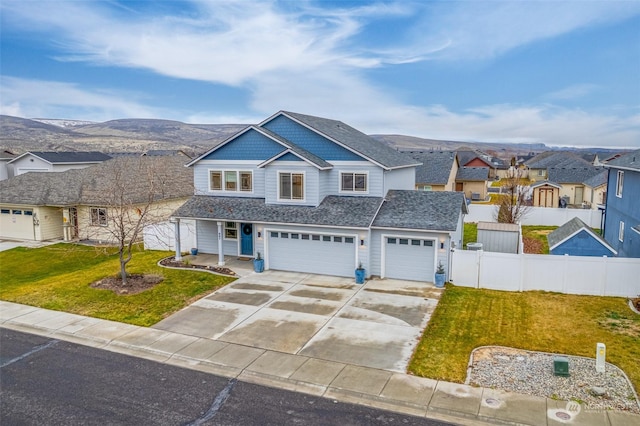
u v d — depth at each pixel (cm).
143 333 1449
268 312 1608
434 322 1485
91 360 1281
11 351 1345
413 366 1195
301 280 1977
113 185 2580
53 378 1177
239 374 1184
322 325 1484
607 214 2650
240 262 2280
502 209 3048
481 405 1005
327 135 2188
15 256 2552
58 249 2678
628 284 1667
